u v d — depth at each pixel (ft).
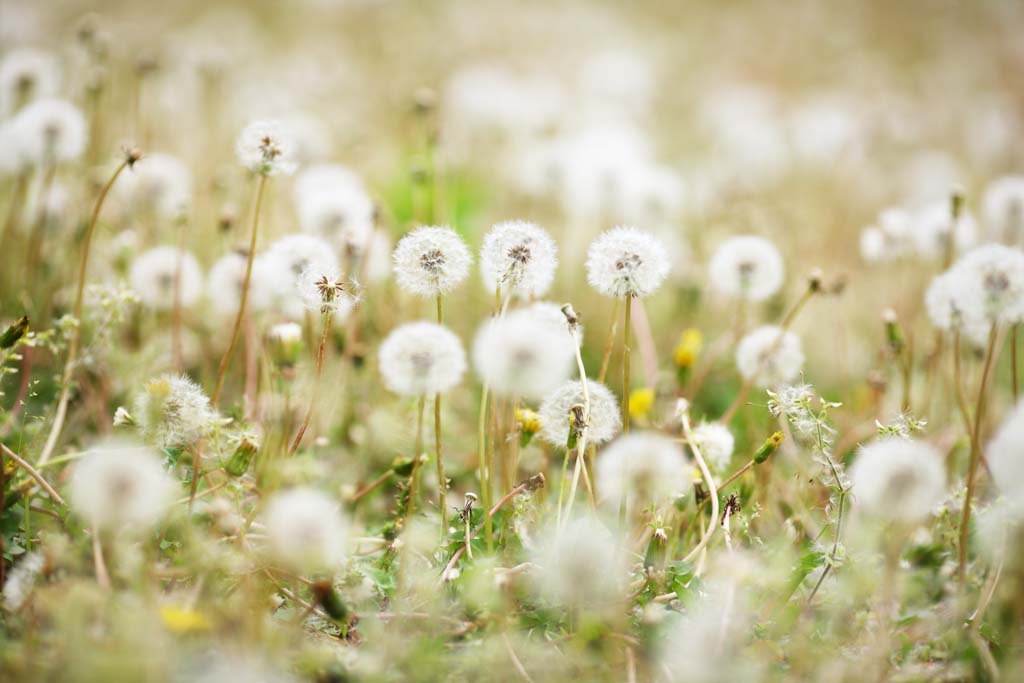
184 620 5.80
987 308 6.11
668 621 6.00
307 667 5.87
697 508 6.22
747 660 5.98
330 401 6.64
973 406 6.77
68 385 6.41
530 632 6.01
